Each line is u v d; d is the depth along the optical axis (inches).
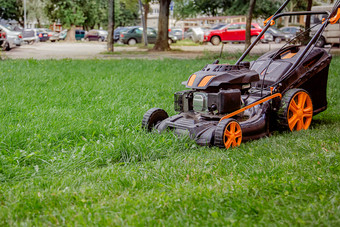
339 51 931.3
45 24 2773.1
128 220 132.0
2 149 210.7
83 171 187.9
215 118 236.2
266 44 1346.0
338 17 260.5
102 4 2234.3
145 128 248.4
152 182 171.3
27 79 441.4
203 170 183.0
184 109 243.0
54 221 136.3
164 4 1122.0
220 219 131.5
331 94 399.9
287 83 271.0
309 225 126.7
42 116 281.4
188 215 136.2
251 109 257.4
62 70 554.3
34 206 147.4
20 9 2423.7
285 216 132.2
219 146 220.7
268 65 264.2
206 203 142.9
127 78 484.7
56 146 222.1
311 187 153.9
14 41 1109.7
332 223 127.0
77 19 2030.0
